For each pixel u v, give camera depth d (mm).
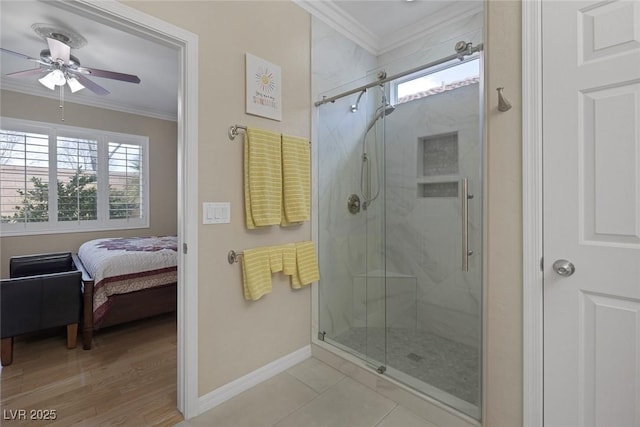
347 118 2441
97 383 1989
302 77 2283
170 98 4328
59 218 4113
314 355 2318
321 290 2441
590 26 1181
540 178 1295
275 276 2107
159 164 4996
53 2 1260
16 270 3016
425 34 2752
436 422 1628
